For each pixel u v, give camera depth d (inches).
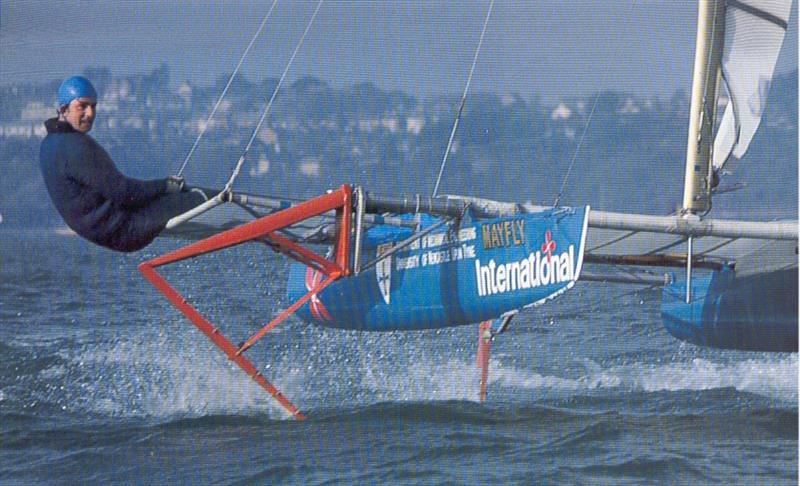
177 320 1598.2
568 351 1423.5
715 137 1278.3
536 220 1035.9
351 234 1123.3
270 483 863.1
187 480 869.8
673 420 1072.8
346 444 973.8
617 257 1253.1
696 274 1418.6
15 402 1122.7
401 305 1184.8
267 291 1809.8
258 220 1034.1
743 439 1005.2
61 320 1614.2
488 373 1289.4
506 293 1063.6
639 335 1545.3
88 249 2258.9
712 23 1192.8
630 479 877.2
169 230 1151.0
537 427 1040.8
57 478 877.8
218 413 1085.8
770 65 1235.2
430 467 906.7
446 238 1125.7
